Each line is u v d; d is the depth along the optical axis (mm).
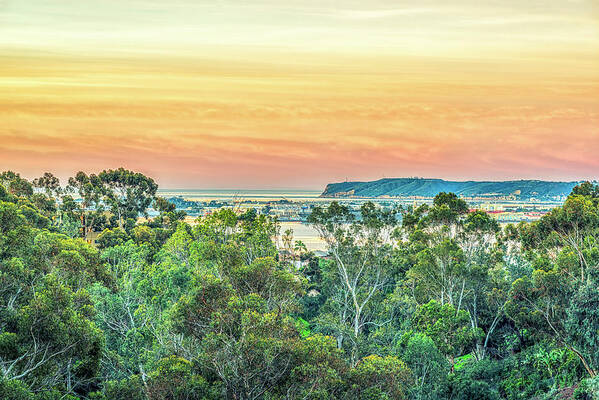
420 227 80188
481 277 67875
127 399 35125
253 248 66438
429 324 56188
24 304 36969
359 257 73062
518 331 62719
